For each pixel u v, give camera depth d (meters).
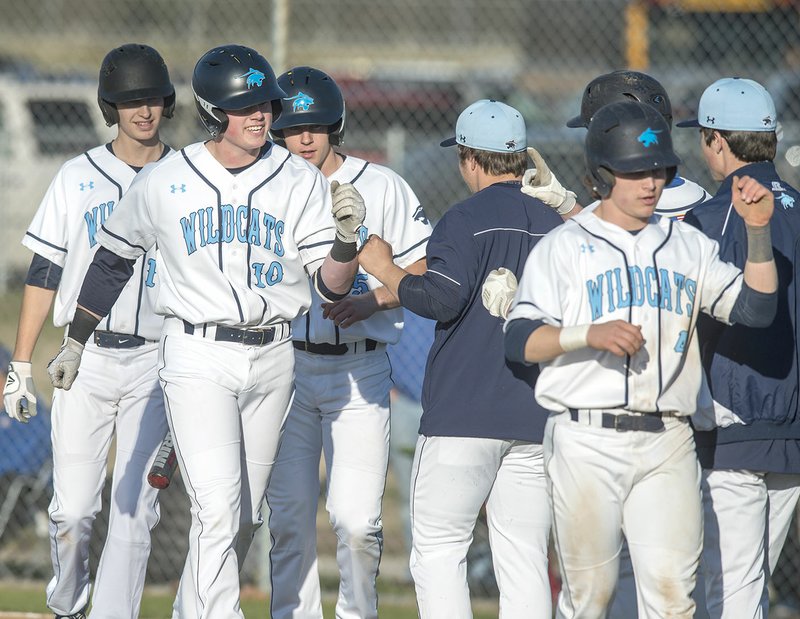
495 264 15.65
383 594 24.83
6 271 39.78
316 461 18.11
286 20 26.25
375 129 43.75
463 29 63.28
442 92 44.88
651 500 13.65
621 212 13.68
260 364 15.60
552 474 13.84
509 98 45.72
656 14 37.84
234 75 14.85
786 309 15.27
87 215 18.47
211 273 15.27
